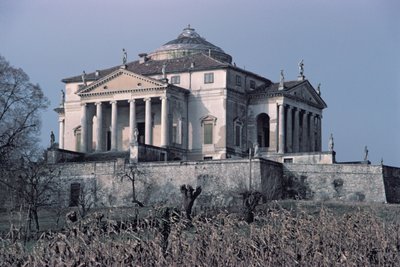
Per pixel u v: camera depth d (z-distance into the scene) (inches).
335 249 3321.9
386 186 6604.3
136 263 3134.8
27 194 5885.8
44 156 7219.5
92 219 3440.0
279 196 6638.8
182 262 3211.1
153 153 7214.6
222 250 3213.6
